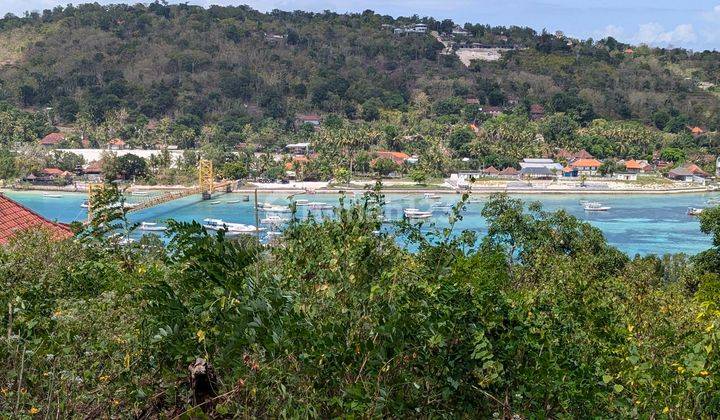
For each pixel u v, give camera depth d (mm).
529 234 38469
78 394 8102
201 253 8375
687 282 39656
